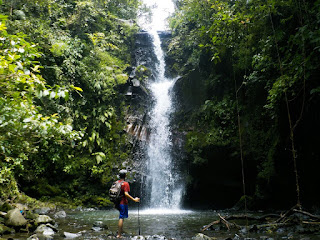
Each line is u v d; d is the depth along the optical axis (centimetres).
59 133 413
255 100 1237
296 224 654
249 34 1099
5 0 1158
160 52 1895
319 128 876
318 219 649
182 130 1438
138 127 1451
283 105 942
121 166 1304
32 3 1261
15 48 395
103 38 1620
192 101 1503
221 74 1421
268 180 1091
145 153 1399
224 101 1352
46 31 1242
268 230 611
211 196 1334
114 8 1944
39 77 396
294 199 1075
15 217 617
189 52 1766
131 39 1872
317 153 924
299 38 723
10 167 929
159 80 1795
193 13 1423
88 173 1249
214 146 1284
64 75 1277
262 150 1165
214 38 980
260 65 1005
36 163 1144
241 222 762
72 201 1199
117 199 579
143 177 1305
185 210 1259
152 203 1313
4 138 382
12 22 1087
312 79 769
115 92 1480
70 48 1319
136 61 1808
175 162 1368
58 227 691
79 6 1501
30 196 1130
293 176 1038
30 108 425
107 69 1470
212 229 667
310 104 851
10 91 374
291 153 1000
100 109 1347
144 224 766
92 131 1288
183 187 1319
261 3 921
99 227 662
